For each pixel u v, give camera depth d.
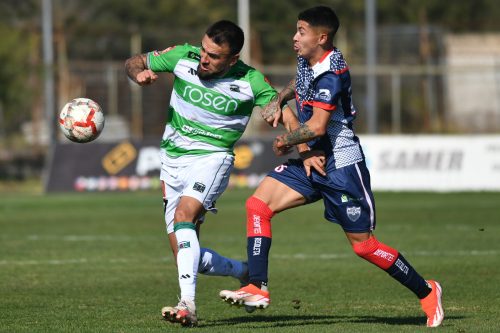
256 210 25.67
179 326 25.69
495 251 45.31
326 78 24.38
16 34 128.88
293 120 25.66
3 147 109.06
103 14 158.38
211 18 158.62
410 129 113.12
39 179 103.81
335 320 27.16
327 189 25.23
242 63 26.11
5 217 65.06
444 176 84.19
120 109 102.94
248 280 27.80
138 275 37.91
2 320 27.14
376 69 100.12
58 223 60.81
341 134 25.11
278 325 25.92
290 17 152.25
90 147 87.06
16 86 119.25
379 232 54.12
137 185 86.25
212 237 52.88
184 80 25.95
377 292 33.34
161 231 56.00
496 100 110.19
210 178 26.11
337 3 157.25
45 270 39.28
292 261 42.34
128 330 24.67
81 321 26.92
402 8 160.50
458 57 127.56
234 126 26.25
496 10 167.88
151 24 158.12
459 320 26.67
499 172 83.69
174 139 26.53
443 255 43.81
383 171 85.19
